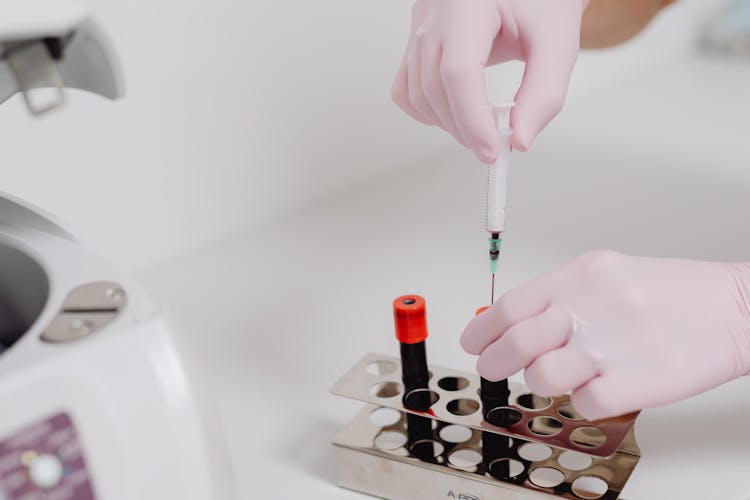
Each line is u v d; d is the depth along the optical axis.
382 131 1.27
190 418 0.43
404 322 0.66
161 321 0.44
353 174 1.26
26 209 0.54
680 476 0.64
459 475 0.62
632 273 0.67
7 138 0.86
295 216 1.19
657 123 1.48
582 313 0.65
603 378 0.62
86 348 0.41
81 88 0.49
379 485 0.65
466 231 1.11
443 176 1.32
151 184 1.01
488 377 0.65
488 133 0.73
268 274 1.02
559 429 0.62
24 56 0.43
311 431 0.72
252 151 1.10
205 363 0.83
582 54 1.58
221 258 1.07
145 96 0.96
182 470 0.42
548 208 1.17
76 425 0.40
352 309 0.92
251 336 0.88
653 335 0.64
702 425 0.71
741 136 1.40
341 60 1.17
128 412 0.41
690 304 0.66
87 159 0.93
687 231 1.07
